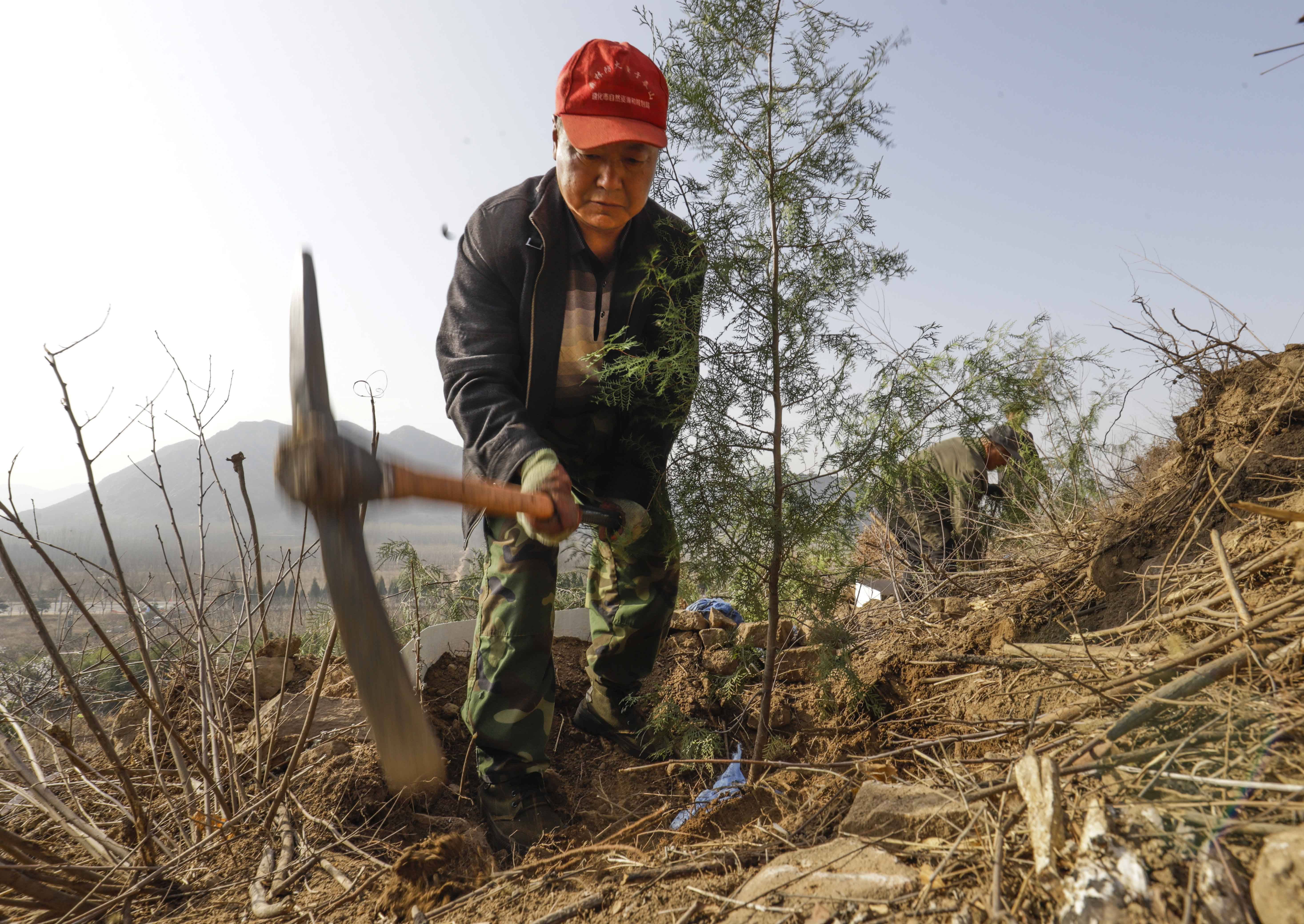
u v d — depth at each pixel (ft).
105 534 7.79
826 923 4.30
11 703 9.04
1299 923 3.19
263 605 9.27
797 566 8.29
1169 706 4.97
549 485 7.07
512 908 5.77
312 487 5.03
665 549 9.58
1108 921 3.51
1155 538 8.91
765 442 8.07
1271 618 5.52
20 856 6.75
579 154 7.81
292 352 5.27
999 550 14.11
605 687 10.40
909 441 7.79
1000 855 4.12
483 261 8.81
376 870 7.16
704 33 7.63
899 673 9.78
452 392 8.60
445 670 12.00
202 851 7.57
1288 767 4.24
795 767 6.89
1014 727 6.37
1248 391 8.90
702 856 5.78
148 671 8.10
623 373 8.67
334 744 9.21
